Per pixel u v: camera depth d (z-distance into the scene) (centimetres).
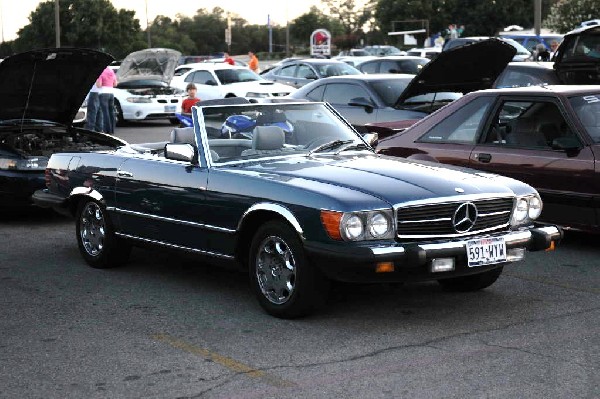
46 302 689
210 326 616
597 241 886
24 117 1098
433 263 582
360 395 482
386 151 941
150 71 2345
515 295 687
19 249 902
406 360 538
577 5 3306
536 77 1287
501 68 1165
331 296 685
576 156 803
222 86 2452
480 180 637
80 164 799
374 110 1337
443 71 1157
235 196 642
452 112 906
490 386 491
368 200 582
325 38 4022
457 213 598
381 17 6488
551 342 568
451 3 6019
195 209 677
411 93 1238
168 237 714
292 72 2516
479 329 598
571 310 643
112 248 781
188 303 679
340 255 573
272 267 630
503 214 627
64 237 968
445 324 611
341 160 676
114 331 609
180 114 1470
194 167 684
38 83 1024
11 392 498
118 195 755
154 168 718
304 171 640
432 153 901
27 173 1026
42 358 555
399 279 586
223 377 516
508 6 5706
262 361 541
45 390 500
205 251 681
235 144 695
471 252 593
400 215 583
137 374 523
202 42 10250
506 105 869
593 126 820
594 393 479
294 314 618
